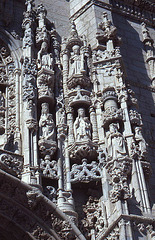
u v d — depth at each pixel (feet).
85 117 45.88
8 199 39.91
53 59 49.49
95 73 48.83
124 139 43.57
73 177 43.01
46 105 45.98
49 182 42.60
